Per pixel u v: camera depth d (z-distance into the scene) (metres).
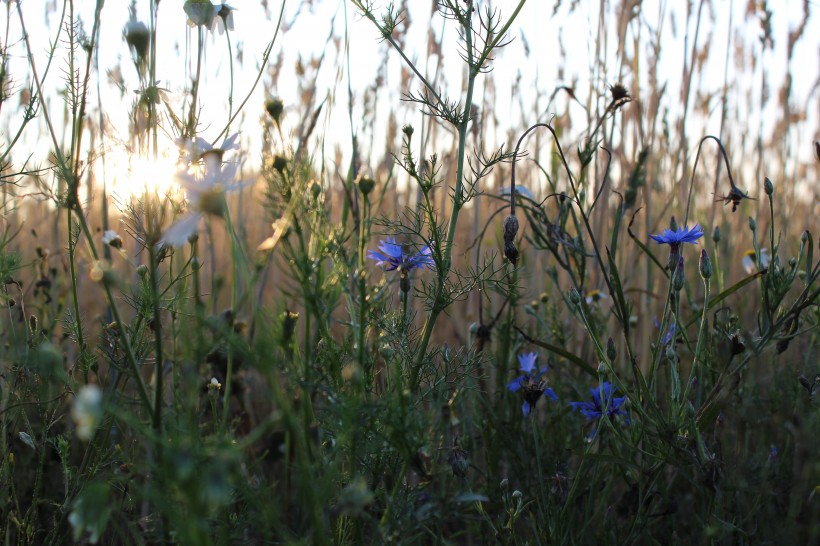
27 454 0.77
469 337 0.74
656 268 0.96
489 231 1.05
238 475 0.50
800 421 0.67
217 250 1.04
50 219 0.96
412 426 0.53
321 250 0.55
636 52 0.92
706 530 0.61
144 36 0.54
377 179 0.97
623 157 0.93
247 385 0.79
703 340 0.69
